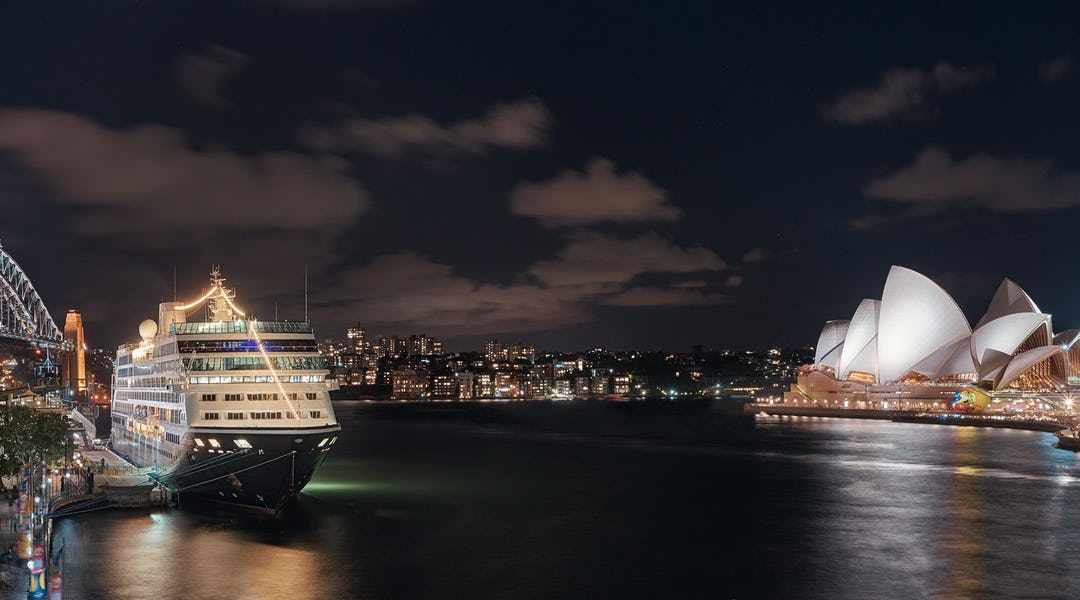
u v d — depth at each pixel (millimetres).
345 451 196125
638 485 128500
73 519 94812
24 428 92250
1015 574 73875
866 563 77875
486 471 148750
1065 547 83062
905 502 108375
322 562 77875
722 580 72938
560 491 121625
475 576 73938
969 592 69062
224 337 96312
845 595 68625
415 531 91500
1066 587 70188
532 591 69750
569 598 68125
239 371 94938
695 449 191250
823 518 98625
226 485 96625
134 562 77000
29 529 70938
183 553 80312
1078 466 142875
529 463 163750
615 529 93438
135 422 123812
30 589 58750
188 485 99375
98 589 69062
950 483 123938
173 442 99875
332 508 104438
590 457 175875
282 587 70062
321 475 141750
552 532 91562
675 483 130125
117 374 145250
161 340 106500
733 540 87500
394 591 69438
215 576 72875
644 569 76500
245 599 66875
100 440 165000
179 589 69188
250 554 80312
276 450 92250
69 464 118125
